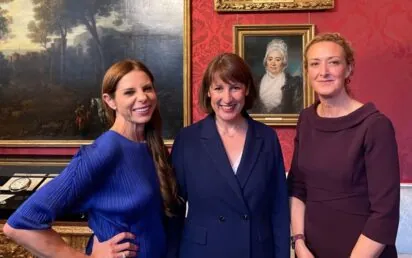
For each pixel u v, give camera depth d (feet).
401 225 8.32
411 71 8.35
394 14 8.35
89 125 8.96
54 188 4.03
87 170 4.12
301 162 5.33
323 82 4.92
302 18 8.53
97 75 8.90
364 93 8.46
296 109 8.55
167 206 4.79
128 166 4.37
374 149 4.65
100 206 4.28
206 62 8.75
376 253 4.55
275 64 8.55
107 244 4.17
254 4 8.50
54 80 8.97
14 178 8.68
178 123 8.84
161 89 8.84
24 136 9.05
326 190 5.02
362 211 4.84
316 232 5.09
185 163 5.23
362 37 8.41
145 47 8.81
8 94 9.05
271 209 5.38
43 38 8.94
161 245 4.70
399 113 8.41
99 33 8.86
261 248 4.99
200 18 8.75
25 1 8.92
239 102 5.01
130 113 4.49
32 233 3.94
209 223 5.00
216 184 4.99
